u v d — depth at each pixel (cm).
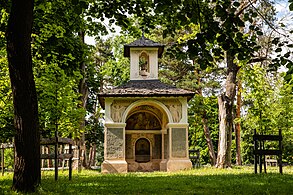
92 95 4922
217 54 1016
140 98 2992
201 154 5694
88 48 2044
